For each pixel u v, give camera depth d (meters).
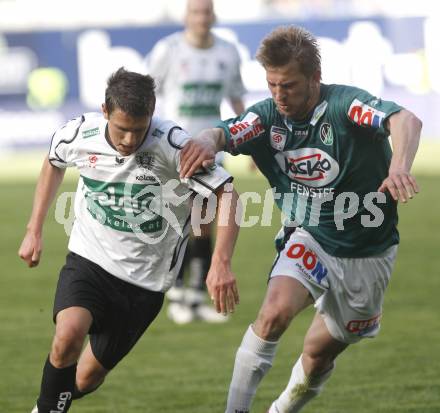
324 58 77.75
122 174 16.64
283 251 17.67
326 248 17.81
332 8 89.19
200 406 20.66
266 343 16.73
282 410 18.83
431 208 50.88
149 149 16.47
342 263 17.86
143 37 77.81
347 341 18.36
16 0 95.75
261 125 17.52
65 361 15.97
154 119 16.77
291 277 17.14
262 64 16.58
